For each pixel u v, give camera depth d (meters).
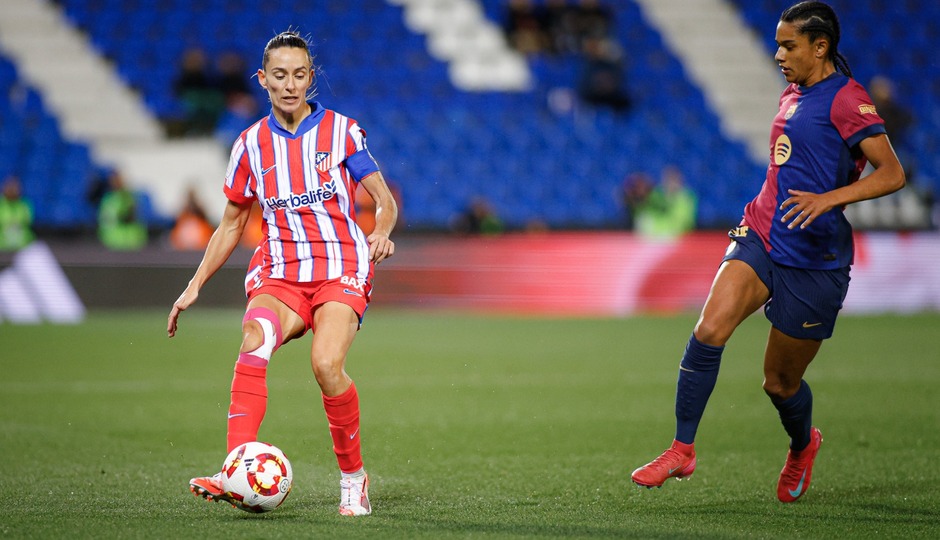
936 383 32.56
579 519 15.50
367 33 81.81
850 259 16.67
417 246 62.91
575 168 74.50
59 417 26.06
